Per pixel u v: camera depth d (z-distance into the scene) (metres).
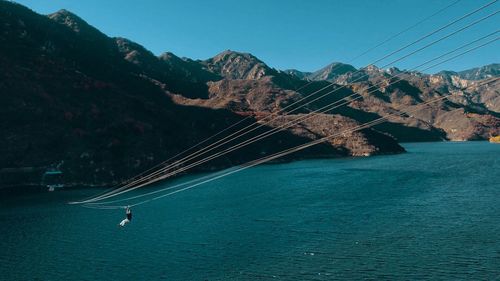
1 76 152.12
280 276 51.00
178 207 94.00
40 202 103.50
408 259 54.66
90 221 81.31
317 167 175.25
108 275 53.22
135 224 78.31
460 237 62.66
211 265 55.50
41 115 149.88
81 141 149.25
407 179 125.50
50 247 64.62
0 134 134.12
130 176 145.25
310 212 83.81
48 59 181.88
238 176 149.88
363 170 156.62
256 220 78.69
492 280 47.50
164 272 53.66
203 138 199.00
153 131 174.75
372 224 72.12
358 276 50.09
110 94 185.88
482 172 135.25
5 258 59.72
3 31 187.50
